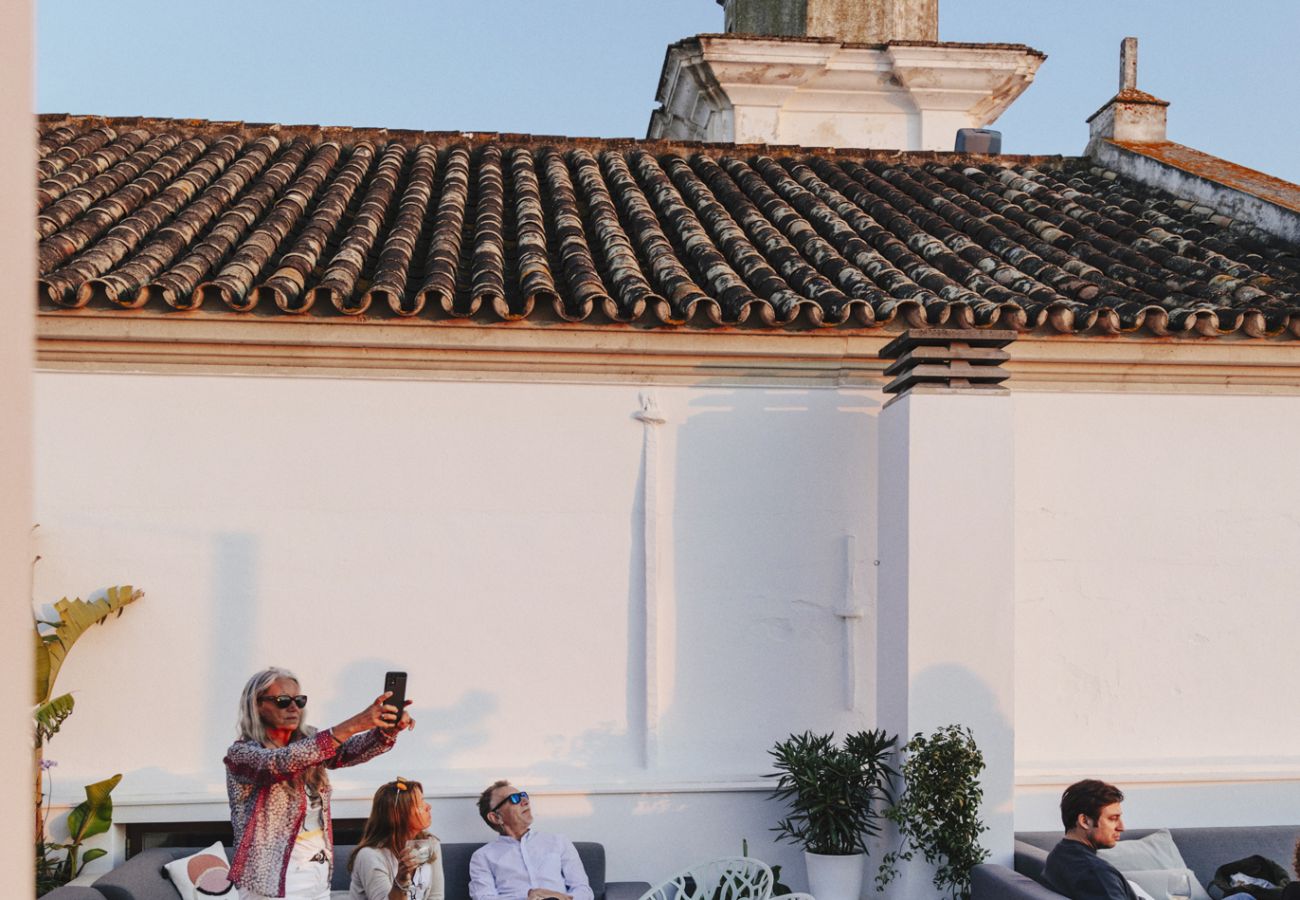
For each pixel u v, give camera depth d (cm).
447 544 784
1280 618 842
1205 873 761
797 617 809
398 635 778
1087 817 645
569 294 802
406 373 783
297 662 769
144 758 756
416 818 633
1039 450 833
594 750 789
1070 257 942
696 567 803
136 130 1111
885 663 773
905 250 925
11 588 165
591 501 797
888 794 745
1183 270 912
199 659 762
